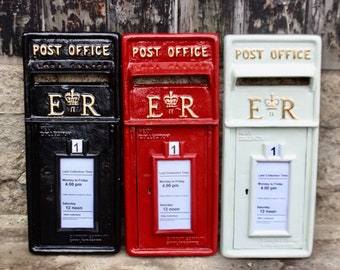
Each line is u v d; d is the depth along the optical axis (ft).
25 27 8.47
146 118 7.79
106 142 7.91
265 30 8.48
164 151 7.90
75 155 7.92
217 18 8.47
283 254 8.18
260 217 8.09
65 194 8.05
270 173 7.97
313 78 7.67
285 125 7.80
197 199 8.07
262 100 7.77
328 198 8.95
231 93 7.75
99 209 8.10
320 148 8.80
